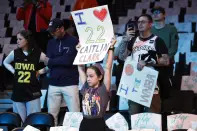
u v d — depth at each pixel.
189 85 10.74
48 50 9.12
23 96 9.08
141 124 7.48
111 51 7.04
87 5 12.30
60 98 9.07
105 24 7.12
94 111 6.87
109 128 7.29
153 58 8.15
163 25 9.91
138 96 8.14
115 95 10.62
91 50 7.13
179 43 12.58
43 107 10.66
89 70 6.93
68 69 8.91
